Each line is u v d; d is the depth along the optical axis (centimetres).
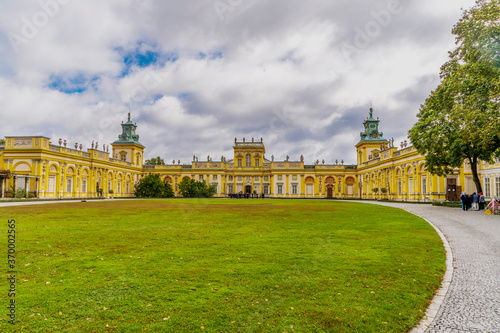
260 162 7838
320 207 3162
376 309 560
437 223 1642
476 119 2067
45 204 3475
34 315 528
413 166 4353
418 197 4197
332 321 516
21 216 2023
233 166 7875
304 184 7550
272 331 485
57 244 1082
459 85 2338
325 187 7538
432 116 2773
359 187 7188
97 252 963
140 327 491
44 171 4700
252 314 538
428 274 752
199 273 749
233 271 764
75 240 1159
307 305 574
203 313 539
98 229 1445
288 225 1603
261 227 1527
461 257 914
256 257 900
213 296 611
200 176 7731
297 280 704
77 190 5459
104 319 517
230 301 589
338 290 646
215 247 1035
